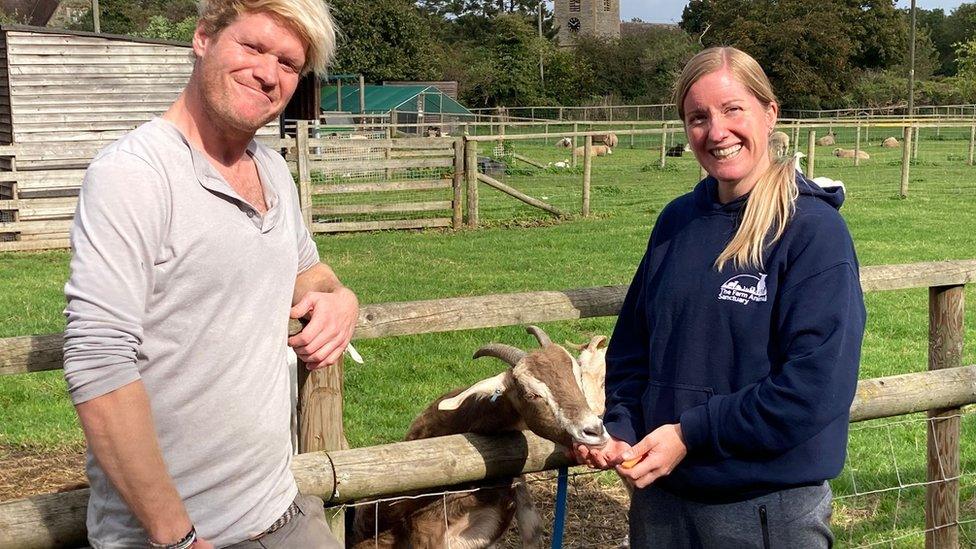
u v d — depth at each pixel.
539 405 3.37
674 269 2.88
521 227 17.28
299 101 30.67
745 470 2.71
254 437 2.31
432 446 3.21
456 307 3.51
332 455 3.07
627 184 25.42
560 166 30.53
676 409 2.83
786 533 2.75
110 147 2.15
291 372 3.82
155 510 2.07
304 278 2.76
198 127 2.33
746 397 2.63
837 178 25.64
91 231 2.02
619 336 3.22
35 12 69.88
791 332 2.61
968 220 16.62
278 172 2.54
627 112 59.84
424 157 17.48
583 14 91.88
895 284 4.19
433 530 4.03
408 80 63.25
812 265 2.61
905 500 5.31
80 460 6.09
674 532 2.96
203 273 2.17
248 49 2.24
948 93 61.88
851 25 69.19
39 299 10.78
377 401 7.10
